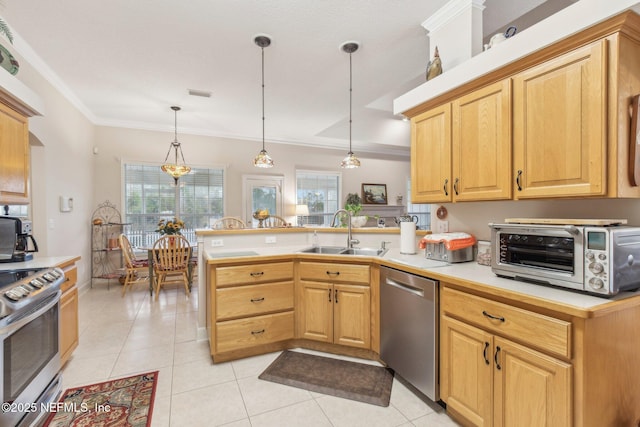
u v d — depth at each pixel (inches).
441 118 85.1
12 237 87.8
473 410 61.8
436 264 80.2
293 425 67.7
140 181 218.8
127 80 144.4
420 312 74.5
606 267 47.4
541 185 61.7
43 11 93.6
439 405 74.5
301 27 103.6
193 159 234.2
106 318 134.9
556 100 58.8
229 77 141.3
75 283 98.6
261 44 113.0
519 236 61.2
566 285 52.8
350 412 71.9
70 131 161.9
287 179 269.9
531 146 63.4
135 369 91.0
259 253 105.7
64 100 153.9
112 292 180.4
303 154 276.8
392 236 116.1
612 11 48.7
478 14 90.2
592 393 46.0
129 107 182.5
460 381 64.8
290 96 165.5
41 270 73.4
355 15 97.6
